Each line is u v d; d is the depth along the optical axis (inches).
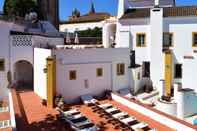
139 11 1333.7
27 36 1015.6
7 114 799.1
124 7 1359.5
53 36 1275.8
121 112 802.2
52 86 847.7
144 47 1221.7
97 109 839.1
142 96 1043.3
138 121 733.9
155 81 1176.8
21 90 1037.8
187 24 1138.7
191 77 986.7
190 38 1141.7
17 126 668.1
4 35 983.0
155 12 1169.4
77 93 925.2
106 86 988.6
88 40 1744.6
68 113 774.5
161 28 1166.3
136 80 1090.1
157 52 1175.6
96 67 958.4
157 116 759.1
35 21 1326.3
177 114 869.2
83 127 684.1
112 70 999.6
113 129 693.3
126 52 1036.5
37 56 974.4
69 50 896.3
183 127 674.8
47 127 692.1
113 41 1453.0
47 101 853.8
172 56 1160.8
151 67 1186.6
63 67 888.3
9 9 1435.8
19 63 1096.8
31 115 773.3
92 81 954.1
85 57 932.0
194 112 870.4
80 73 925.8
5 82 1001.5
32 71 1112.2
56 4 1834.4
